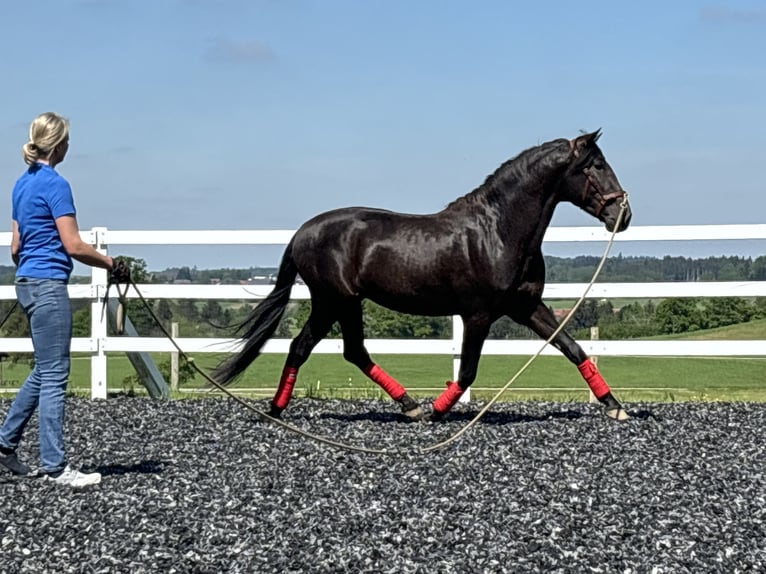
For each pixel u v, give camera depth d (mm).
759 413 10195
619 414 9859
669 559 5742
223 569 5637
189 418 10211
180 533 6180
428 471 7723
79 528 6266
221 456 8344
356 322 10078
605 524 6352
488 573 5559
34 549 5918
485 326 9516
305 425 9773
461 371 9680
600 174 9180
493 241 9266
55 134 7098
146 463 8094
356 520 6434
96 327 11953
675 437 8977
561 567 5637
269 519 6473
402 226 9602
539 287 9562
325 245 9695
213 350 11953
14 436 7359
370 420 10109
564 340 9828
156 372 12773
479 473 7656
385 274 9523
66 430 9586
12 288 12055
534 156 9172
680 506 6758
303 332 10031
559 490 7148
